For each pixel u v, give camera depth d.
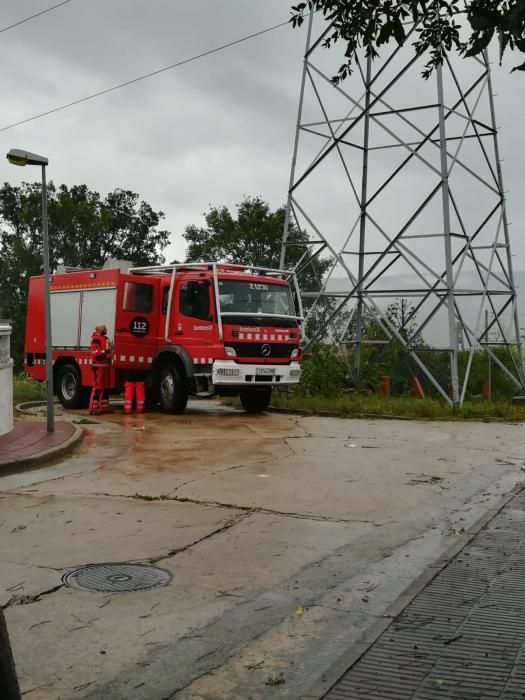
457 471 10.37
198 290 17.50
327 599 5.27
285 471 10.27
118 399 23.59
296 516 7.74
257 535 6.99
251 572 5.89
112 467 10.64
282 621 4.84
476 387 23.25
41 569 5.93
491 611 4.75
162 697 3.78
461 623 4.57
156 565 6.06
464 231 21.00
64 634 4.61
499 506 7.80
